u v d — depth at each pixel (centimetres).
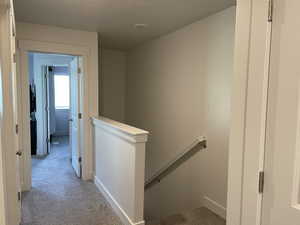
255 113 97
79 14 283
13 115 176
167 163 364
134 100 510
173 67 361
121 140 252
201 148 299
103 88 534
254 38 97
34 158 506
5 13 165
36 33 324
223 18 261
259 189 96
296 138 83
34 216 261
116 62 543
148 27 335
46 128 546
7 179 175
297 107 83
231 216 111
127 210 240
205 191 292
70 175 395
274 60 90
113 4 249
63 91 813
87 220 254
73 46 349
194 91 312
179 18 292
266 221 94
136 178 223
